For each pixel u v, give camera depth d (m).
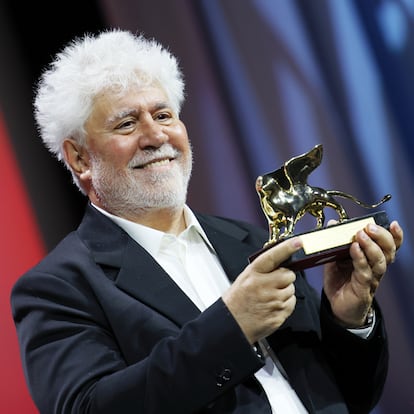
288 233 5.65
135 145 6.20
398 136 11.86
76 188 10.16
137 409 5.25
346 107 11.84
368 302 5.84
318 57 11.85
